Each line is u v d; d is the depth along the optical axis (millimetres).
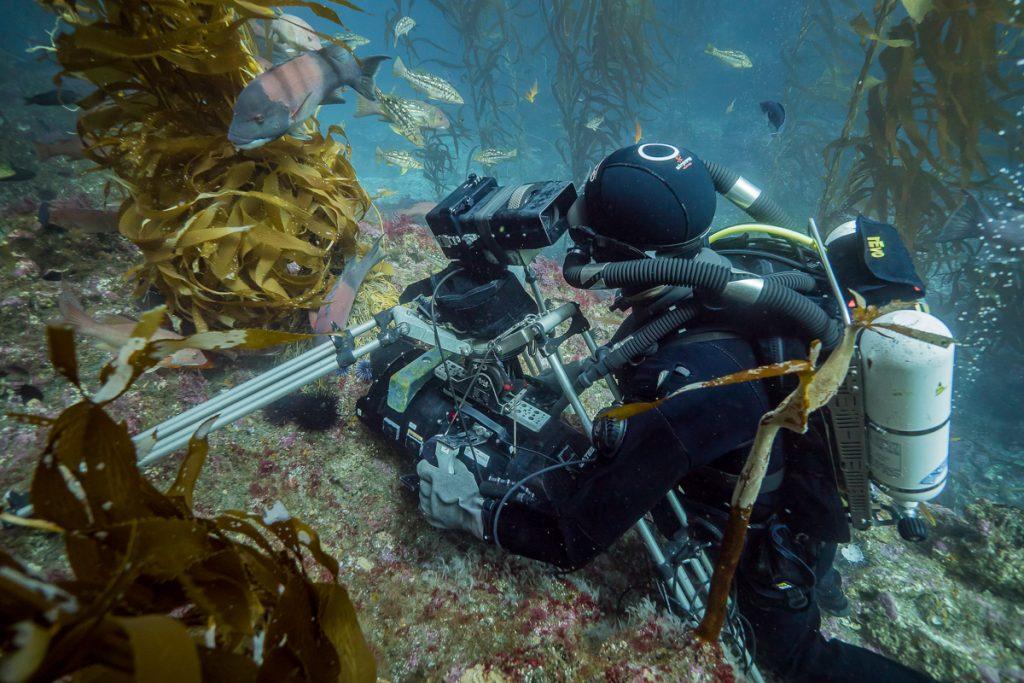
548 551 1612
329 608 899
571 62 9438
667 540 2080
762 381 1539
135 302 2746
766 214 1898
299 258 2580
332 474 2230
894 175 4926
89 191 5312
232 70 2205
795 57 12078
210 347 841
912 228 4918
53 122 7715
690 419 1407
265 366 2600
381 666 1596
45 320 2518
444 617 1765
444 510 1831
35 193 5023
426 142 9984
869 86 4906
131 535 702
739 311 1494
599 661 1608
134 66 2195
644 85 10078
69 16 2170
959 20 4410
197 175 2383
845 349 932
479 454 1869
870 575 2604
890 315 1450
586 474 1656
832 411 1546
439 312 1997
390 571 1922
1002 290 5773
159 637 592
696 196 1490
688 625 1683
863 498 1642
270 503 2049
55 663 588
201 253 2309
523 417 1944
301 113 2262
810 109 13547
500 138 12000
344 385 2586
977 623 2455
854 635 2371
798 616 1682
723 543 1202
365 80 2533
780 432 1645
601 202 1551
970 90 4539
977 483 5211
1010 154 5465
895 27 4773
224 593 857
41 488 821
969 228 5098
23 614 595
